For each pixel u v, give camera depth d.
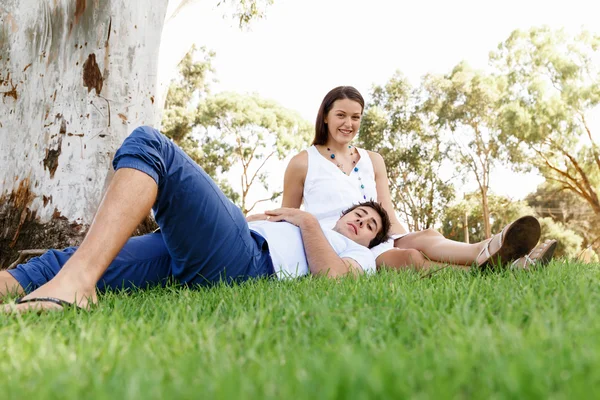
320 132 3.88
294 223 2.74
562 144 20.69
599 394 0.64
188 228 2.23
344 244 2.84
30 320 1.47
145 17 4.71
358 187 3.79
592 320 1.13
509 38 21.50
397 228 3.52
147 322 1.36
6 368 0.94
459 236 22.58
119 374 0.84
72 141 4.51
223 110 22.97
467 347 0.92
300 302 1.56
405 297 1.53
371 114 23.19
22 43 4.75
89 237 1.78
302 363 0.85
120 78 4.59
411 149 22.67
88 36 4.57
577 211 22.44
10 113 4.79
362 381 0.68
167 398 0.70
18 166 4.68
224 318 1.43
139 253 2.40
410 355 0.89
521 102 21.03
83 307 1.65
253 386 0.73
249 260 2.48
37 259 2.25
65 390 0.76
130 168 1.91
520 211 22.16
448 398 0.65
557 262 2.94
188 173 2.15
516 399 0.66
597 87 20.14
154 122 4.84
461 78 22.17
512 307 1.37
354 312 1.38
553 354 0.85
